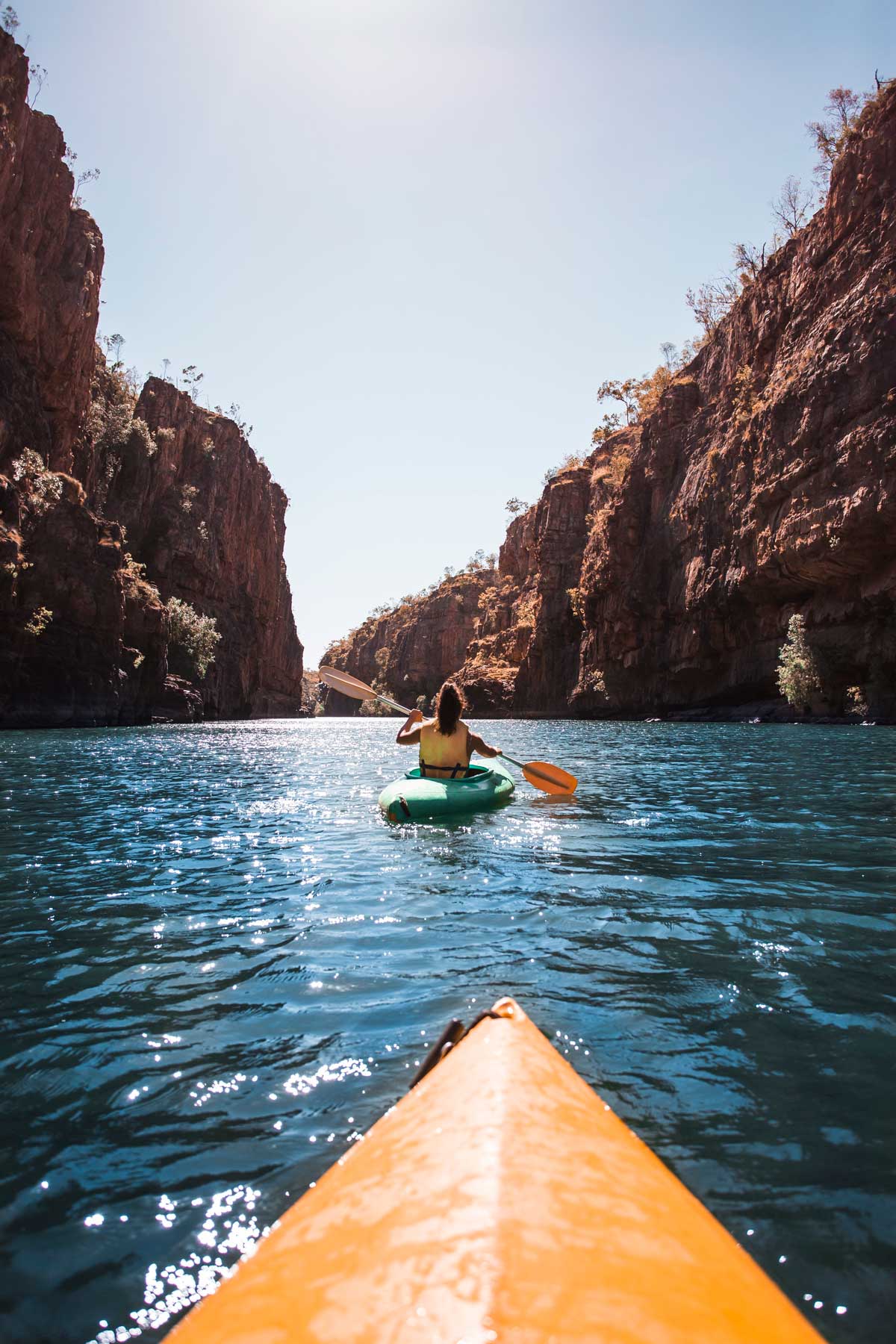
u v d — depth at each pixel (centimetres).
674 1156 154
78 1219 138
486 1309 53
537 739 1892
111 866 423
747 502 3284
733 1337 54
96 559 2942
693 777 859
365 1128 166
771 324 3341
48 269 3244
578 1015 222
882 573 2661
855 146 2867
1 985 253
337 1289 61
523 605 7769
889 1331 110
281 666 8956
